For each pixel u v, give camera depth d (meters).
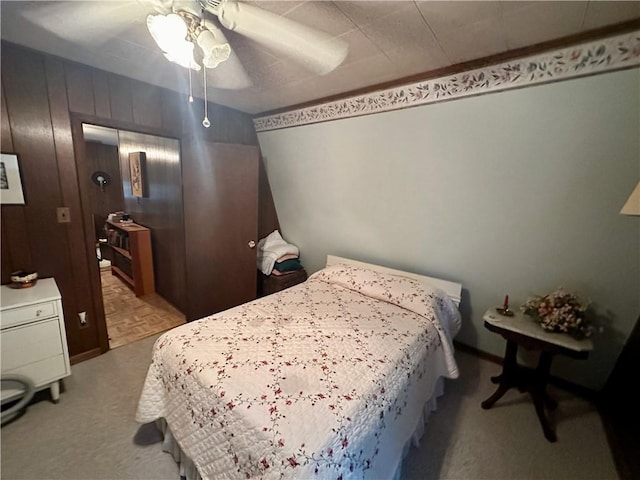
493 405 1.91
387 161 2.61
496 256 2.20
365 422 1.12
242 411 1.09
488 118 2.03
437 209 2.41
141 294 3.68
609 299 1.81
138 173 3.70
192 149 2.74
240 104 3.00
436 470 1.46
